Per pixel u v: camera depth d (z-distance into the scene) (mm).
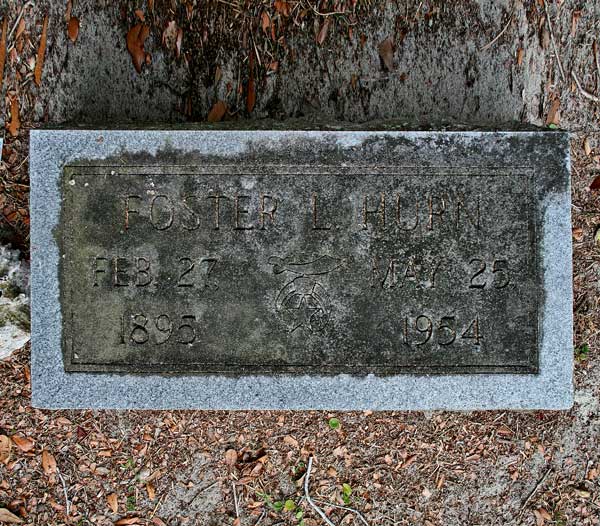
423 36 1611
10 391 1583
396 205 1406
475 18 1614
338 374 1410
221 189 1403
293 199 1404
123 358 1408
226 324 1408
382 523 1615
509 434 1626
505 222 1407
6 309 1526
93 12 1569
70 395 1409
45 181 1399
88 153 1399
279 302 1407
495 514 1623
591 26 1622
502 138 1405
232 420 1613
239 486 1610
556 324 1410
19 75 1571
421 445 1622
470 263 1408
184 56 1595
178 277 1405
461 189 1406
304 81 1608
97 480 1597
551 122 1632
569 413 1630
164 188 1402
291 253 1406
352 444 1618
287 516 1612
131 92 1581
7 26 1569
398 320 1410
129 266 1404
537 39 1627
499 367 1411
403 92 1612
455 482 1622
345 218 1406
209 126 1454
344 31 1608
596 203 1632
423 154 1404
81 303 1404
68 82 1569
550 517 1623
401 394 1412
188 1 1594
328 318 1409
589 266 1629
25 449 1587
